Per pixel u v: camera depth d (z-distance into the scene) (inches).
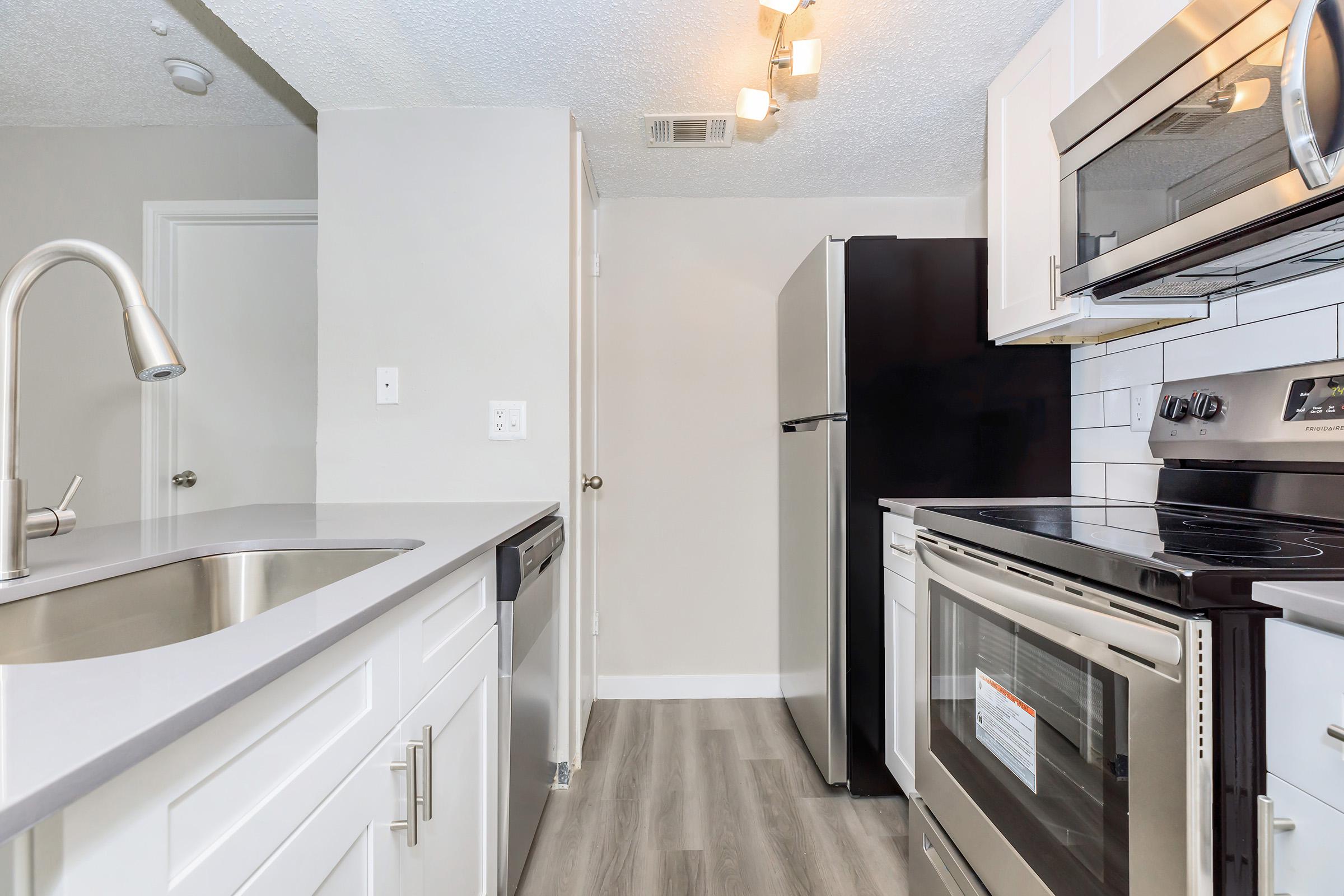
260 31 59.7
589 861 60.4
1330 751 23.6
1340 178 30.7
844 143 83.6
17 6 63.8
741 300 102.2
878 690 70.8
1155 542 36.2
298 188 89.5
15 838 13.7
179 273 92.0
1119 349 65.0
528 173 73.7
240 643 21.5
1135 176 45.3
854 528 70.9
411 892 33.1
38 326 88.4
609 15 58.0
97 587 34.2
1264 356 49.4
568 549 74.3
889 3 56.4
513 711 51.1
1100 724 33.3
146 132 89.5
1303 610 24.5
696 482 101.8
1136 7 45.5
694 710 96.6
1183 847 27.8
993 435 71.5
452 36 60.7
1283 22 33.8
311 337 92.5
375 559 45.2
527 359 73.6
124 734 14.5
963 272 71.5
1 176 89.1
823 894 56.1
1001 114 66.0
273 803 21.5
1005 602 41.5
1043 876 38.1
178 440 92.0
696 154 86.8
